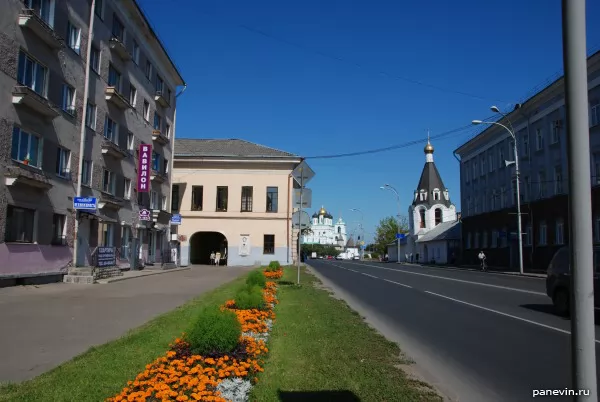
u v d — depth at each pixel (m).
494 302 15.02
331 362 6.66
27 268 17.08
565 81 2.82
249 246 41.75
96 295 14.44
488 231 49.75
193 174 42.47
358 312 12.53
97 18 23.48
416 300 15.52
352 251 136.25
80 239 22.00
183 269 32.19
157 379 4.93
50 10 19.08
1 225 15.77
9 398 4.71
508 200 45.59
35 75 18.00
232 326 6.07
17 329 8.67
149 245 32.75
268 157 42.03
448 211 76.12
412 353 7.80
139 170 29.53
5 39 16.03
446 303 14.70
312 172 18.62
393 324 10.70
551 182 37.72
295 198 18.66
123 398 4.46
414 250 78.00
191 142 46.91
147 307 12.04
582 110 2.74
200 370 5.20
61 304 12.19
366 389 5.52
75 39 21.20
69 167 20.44
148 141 31.64
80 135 21.30
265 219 42.00
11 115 16.36
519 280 26.70
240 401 4.90
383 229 104.00
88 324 9.38
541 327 10.35
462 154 58.44
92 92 23.02
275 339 8.05
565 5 2.84
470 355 7.71
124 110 27.11
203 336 5.90
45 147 18.47
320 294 16.02
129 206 28.23
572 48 2.79
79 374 5.56
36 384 5.21
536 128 40.34
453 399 5.50
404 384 5.88
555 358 7.52
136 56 29.41
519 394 5.74
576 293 2.70
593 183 31.69
